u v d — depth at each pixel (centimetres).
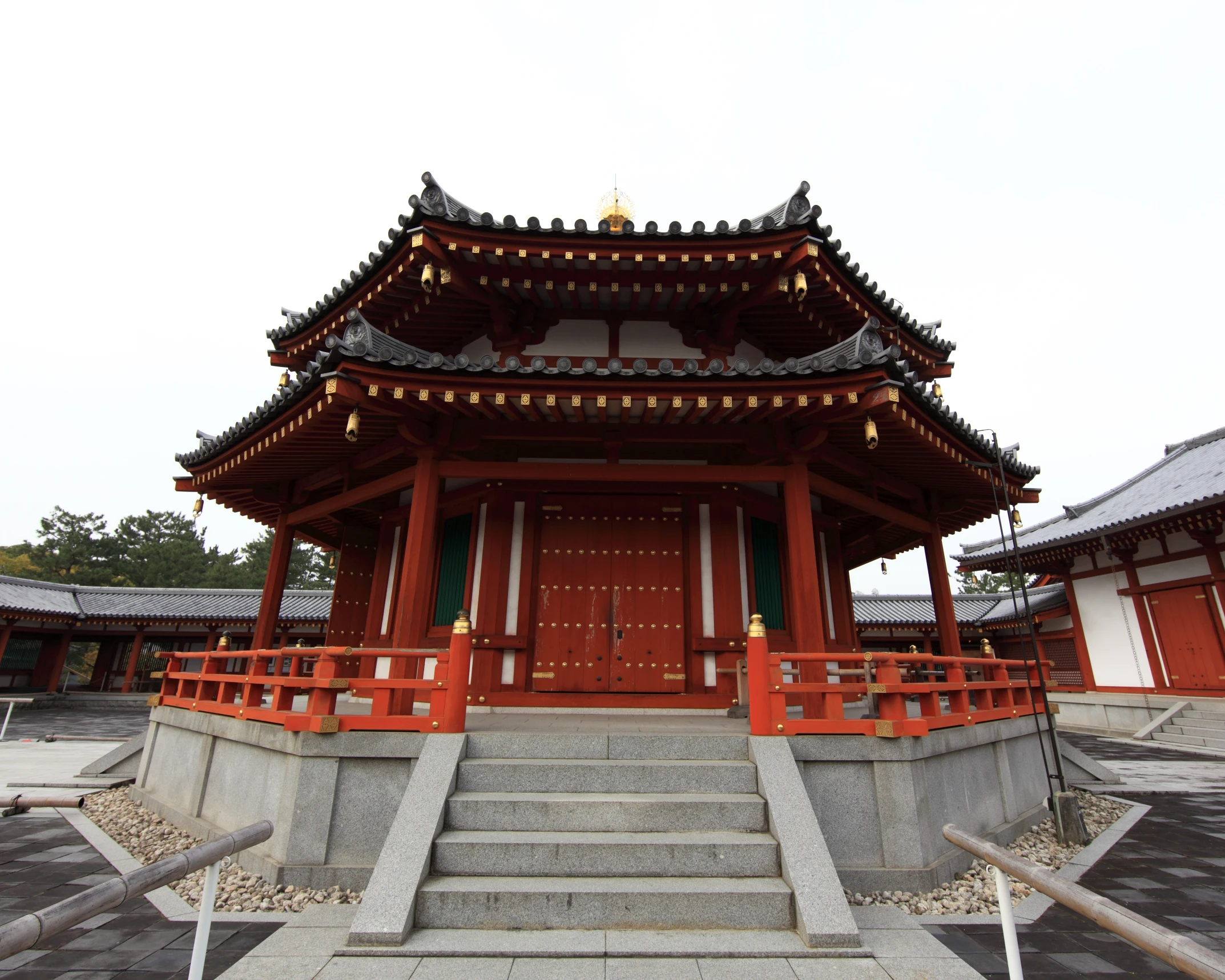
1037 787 980
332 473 1082
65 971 459
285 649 695
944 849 660
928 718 672
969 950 500
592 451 1028
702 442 905
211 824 777
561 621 978
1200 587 1997
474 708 938
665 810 577
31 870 704
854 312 1047
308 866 596
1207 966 231
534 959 452
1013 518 987
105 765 1193
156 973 456
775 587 1069
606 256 923
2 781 1190
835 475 1061
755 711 653
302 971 436
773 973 440
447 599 1055
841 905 486
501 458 1030
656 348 1062
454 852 535
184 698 964
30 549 5509
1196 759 1642
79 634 3750
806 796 580
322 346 1151
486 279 965
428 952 454
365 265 976
